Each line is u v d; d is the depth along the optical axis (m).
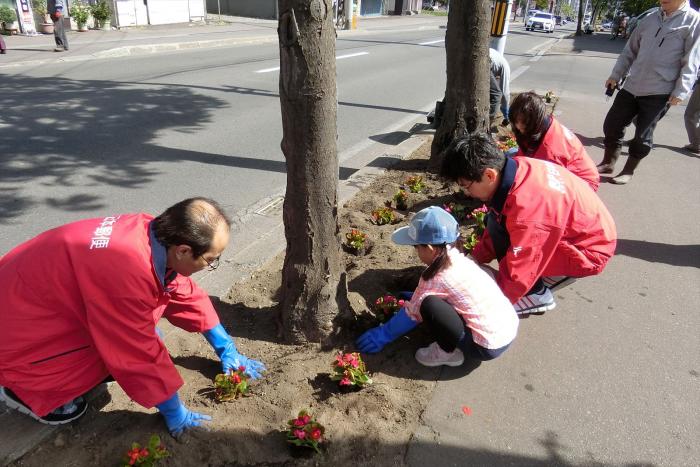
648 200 5.14
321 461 2.21
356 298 3.25
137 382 2.04
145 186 5.11
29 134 6.41
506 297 2.72
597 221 2.80
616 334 3.10
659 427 2.46
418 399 2.55
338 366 2.53
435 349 2.75
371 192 5.02
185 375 2.61
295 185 2.52
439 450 2.29
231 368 2.60
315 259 2.67
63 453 2.15
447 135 5.34
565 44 26.36
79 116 7.33
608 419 2.50
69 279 1.91
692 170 6.09
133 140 6.46
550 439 2.38
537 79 12.88
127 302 1.90
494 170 2.57
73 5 17.09
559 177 2.73
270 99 9.07
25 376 2.03
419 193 4.99
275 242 3.94
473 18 4.82
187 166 5.70
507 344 2.60
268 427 2.35
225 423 2.34
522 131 3.56
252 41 17.98
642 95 5.21
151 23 20.52
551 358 2.89
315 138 2.40
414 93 10.66
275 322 2.97
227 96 9.14
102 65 11.63
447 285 2.51
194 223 1.90
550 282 3.16
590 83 12.50
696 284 3.67
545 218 2.60
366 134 7.43
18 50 12.91
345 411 2.45
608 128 5.60
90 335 2.06
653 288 3.59
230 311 3.10
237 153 6.22
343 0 26.98
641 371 2.81
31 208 4.52
